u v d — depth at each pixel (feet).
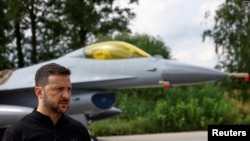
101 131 63.72
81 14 121.29
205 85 76.18
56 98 10.12
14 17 113.70
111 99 41.63
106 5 126.11
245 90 89.81
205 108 68.49
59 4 123.54
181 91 73.61
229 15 83.92
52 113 10.27
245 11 84.48
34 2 119.96
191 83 40.88
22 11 118.01
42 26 127.54
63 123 10.44
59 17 125.18
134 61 41.27
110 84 41.22
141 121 66.54
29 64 128.36
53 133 10.19
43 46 128.57
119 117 71.51
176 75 40.11
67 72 10.37
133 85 41.06
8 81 43.98
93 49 42.63
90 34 125.08
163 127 65.67
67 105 10.29
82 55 42.86
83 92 41.50
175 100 71.67
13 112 38.32
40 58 128.77
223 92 87.15
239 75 40.65
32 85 41.81
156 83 40.57
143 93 76.38
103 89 41.88
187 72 40.09
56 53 129.29
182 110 66.69
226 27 85.51
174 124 65.87
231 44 85.51
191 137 53.93
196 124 66.54
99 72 41.32
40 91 10.32
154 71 40.34
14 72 45.21
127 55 41.83
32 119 10.23
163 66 40.42
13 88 42.37
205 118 67.31
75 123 10.65
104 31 122.62
